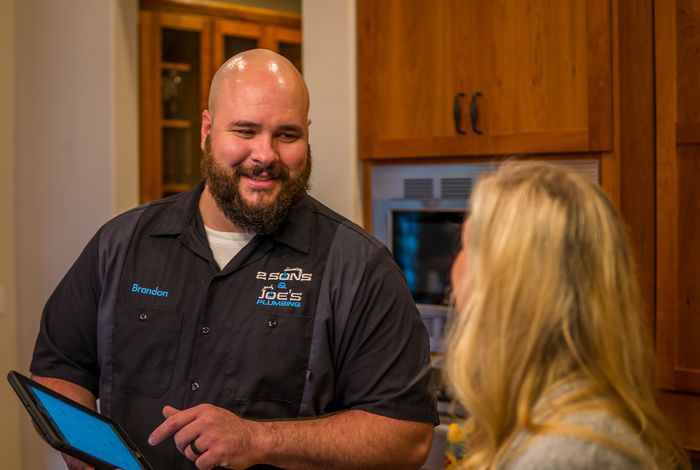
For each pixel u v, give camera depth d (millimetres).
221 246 1801
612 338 981
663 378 2367
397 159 2805
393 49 2760
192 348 1749
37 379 1859
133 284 1812
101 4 3232
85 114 3299
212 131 1742
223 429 1523
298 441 1588
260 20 3814
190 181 3719
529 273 993
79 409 1580
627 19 2377
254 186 1689
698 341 2311
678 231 2328
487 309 1009
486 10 2572
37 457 3467
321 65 2898
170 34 3602
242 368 1721
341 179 2865
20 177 3488
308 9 2920
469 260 1057
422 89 2709
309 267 1761
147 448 1742
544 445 936
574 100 2428
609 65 2363
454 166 2682
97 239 1896
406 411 1680
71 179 3348
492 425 997
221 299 1761
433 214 2729
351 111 2830
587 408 951
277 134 1706
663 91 2326
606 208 1024
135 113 3330
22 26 3457
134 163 3324
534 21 2484
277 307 1739
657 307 2375
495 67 2562
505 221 1017
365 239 1796
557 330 983
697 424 2332
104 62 3232
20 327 3504
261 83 1693
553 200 1012
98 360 1868
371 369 1705
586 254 994
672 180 2326
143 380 1774
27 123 3463
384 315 1724
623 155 2404
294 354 1724
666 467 1014
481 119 2594
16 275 3508
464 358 1023
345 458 1623
